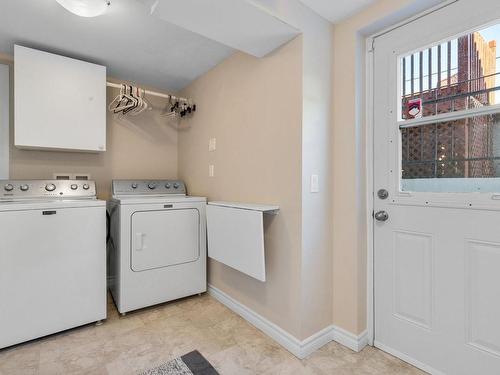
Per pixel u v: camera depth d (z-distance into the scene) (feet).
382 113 5.67
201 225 8.34
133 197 8.21
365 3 5.39
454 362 4.73
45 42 6.97
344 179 5.92
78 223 6.41
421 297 5.15
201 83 8.98
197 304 7.91
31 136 6.87
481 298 4.46
